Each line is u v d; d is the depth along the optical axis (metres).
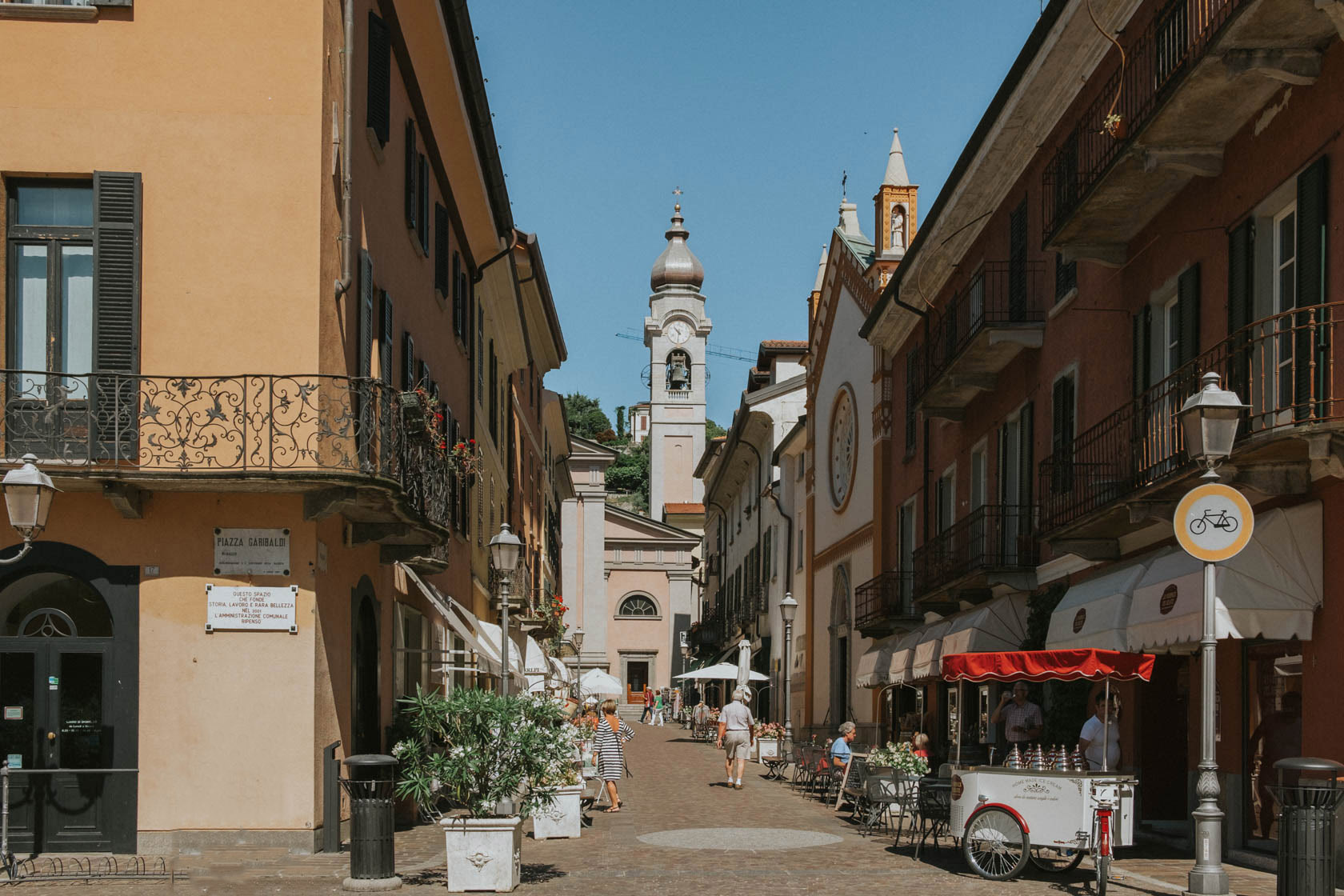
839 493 43.28
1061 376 22.00
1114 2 18.89
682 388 100.50
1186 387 16.27
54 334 14.68
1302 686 13.94
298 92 14.95
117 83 14.87
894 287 32.75
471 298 27.22
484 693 13.63
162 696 14.50
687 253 102.38
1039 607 21.70
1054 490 21.42
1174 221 17.25
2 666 14.52
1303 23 13.04
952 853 16.62
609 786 22.94
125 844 14.30
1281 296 14.56
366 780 12.89
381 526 16.48
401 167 19.33
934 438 31.78
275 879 13.02
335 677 15.61
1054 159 21.42
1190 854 16.02
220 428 14.44
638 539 85.12
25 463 12.37
